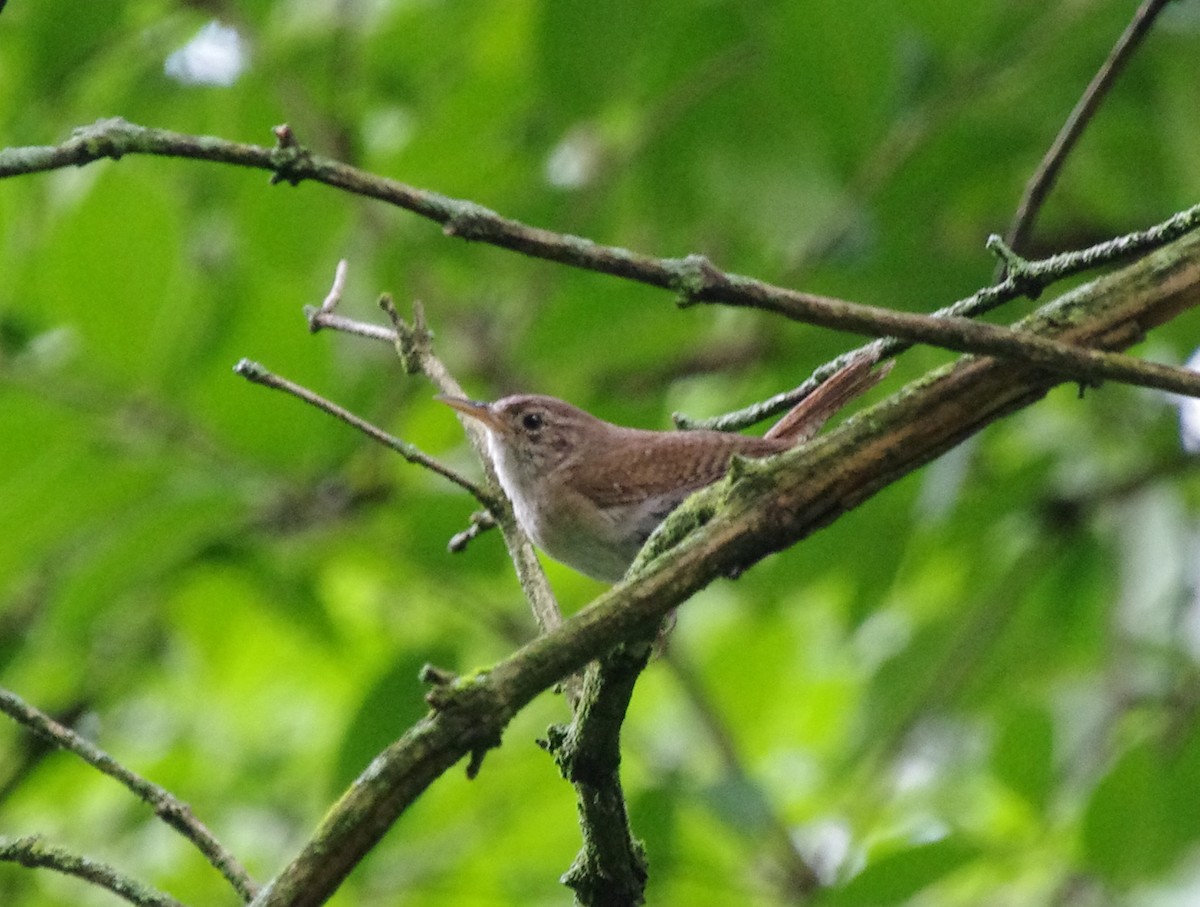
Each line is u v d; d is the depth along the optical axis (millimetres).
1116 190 10852
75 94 11219
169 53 11617
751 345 11664
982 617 11039
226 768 12516
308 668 13188
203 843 5477
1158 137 10594
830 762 11562
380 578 11633
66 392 9812
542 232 4633
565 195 11086
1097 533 11555
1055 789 9422
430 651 9633
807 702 13336
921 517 10312
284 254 10766
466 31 11977
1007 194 11102
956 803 11258
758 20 10109
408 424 11234
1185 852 8633
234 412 9992
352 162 11375
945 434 4773
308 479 10430
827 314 4598
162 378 9914
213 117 11617
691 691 11094
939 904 9438
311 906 4297
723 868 9922
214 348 10016
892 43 9711
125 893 5238
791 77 9891
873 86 9820
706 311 11227
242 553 10977
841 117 9977
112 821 12141
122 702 12312
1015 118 10312
